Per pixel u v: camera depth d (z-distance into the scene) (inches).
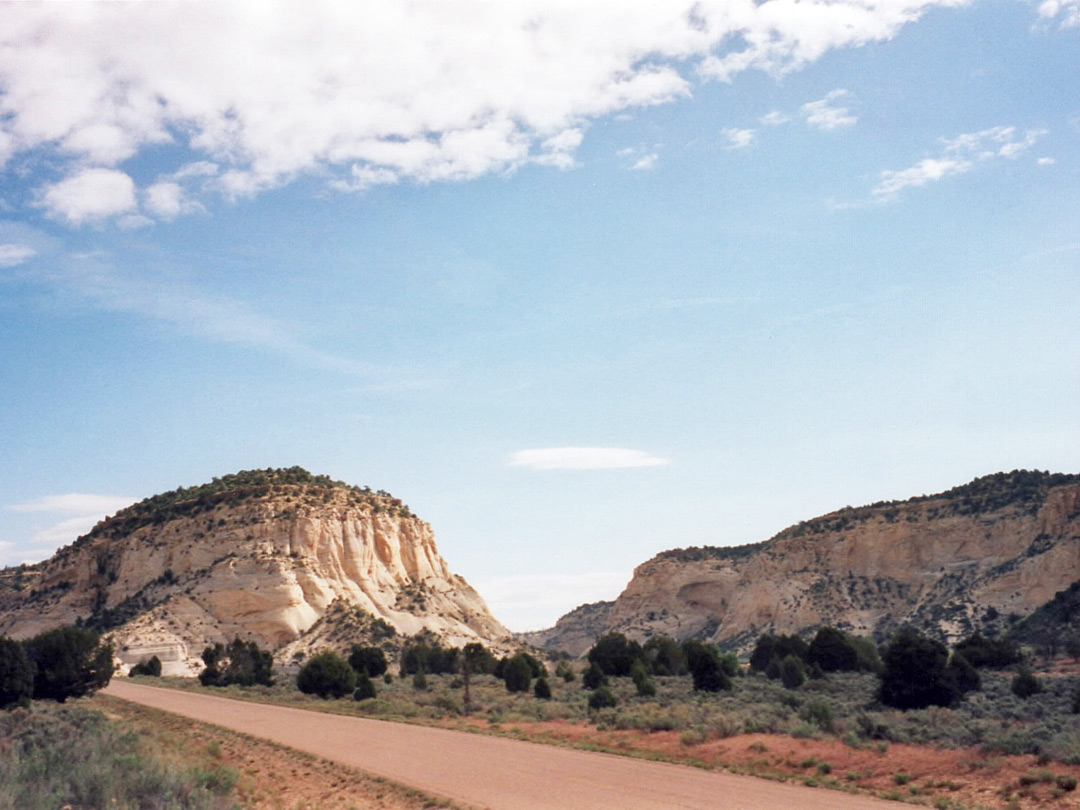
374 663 4131.4
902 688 2130.9
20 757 1285.7
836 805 1083.9
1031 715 1865.2
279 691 3398.1
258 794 1232.2
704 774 1333.7
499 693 3112.7
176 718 2197.3
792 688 2881.4
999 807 1072.2
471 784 1268.5
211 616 5403.5
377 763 1486.2
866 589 7126.0
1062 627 4018.2
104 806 1010.1
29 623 5994.1
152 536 6274.6
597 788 1217.4
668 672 3720.5
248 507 6250.0
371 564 6378.0
